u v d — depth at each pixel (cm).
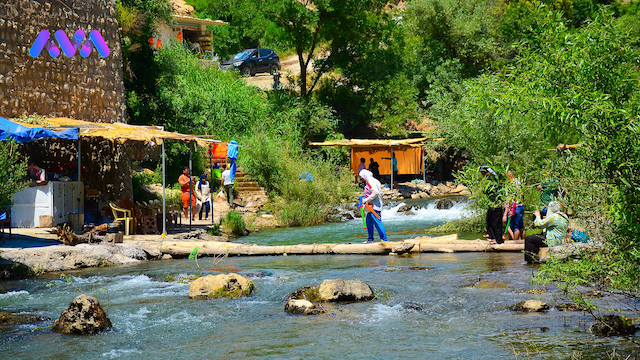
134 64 2638
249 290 913
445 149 3369
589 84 565
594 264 550
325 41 3806
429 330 679
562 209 602
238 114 3178
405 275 1022
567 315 720
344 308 801
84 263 1228
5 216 1341
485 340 629
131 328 725
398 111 3709
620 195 499
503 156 1580
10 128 1357
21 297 927
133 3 2623
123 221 1600
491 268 1055
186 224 1973
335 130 3638
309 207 2358
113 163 1925
